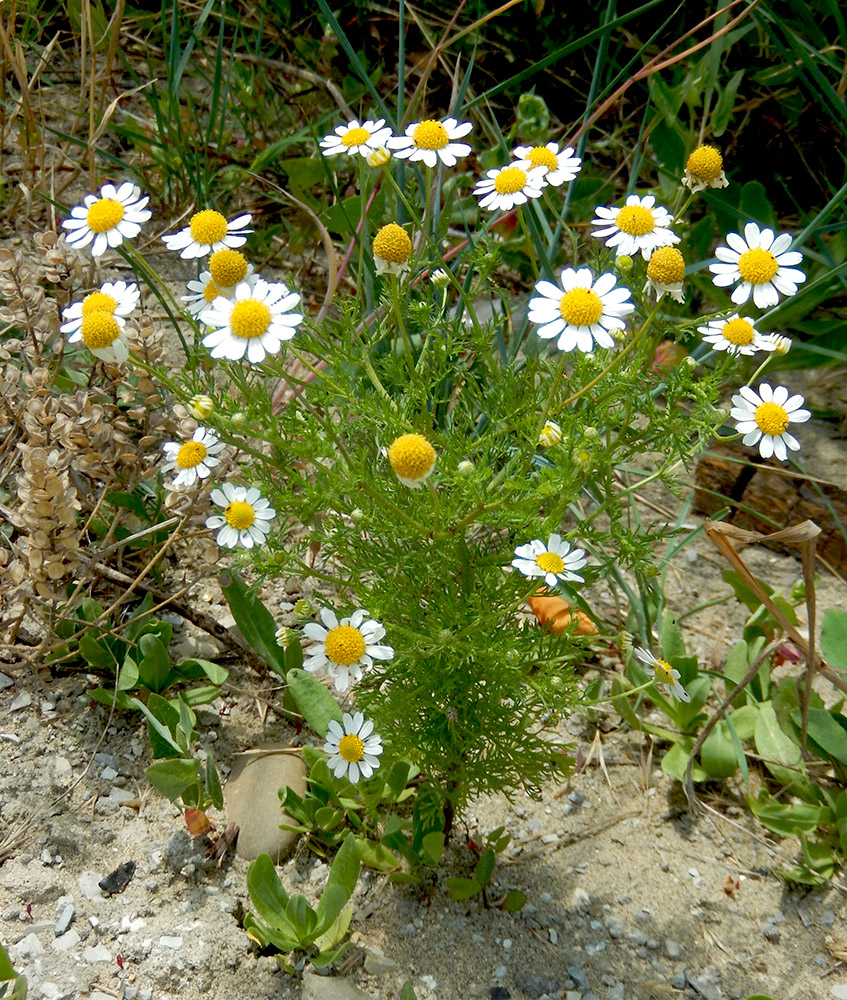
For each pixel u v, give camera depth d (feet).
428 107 2.07
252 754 1.26
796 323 1.66
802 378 1.76
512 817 1.28
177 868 1.16
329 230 1.77
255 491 1.07
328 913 1.07
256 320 0.97
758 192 1.71
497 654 1.07
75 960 1.07
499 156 1.79
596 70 1.61
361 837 1.17
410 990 1.05
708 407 1.10
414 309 1.17
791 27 1.86
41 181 1.77
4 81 1.81
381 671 1.18
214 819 1.21
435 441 1.14
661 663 1.14
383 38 2.10
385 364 1.19
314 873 1.18
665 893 1.23
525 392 1.16
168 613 1.39
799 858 1.27
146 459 1.34
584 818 1.29
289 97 2.06
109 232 1.08
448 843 1.24
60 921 1.10
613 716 1.40
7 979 1.00
